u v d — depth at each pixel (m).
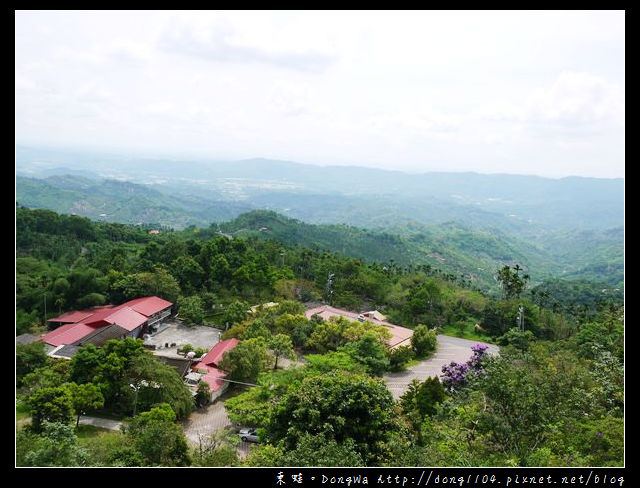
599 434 16.55
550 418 17.62
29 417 26.94
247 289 55.00
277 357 38.22
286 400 21.75
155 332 46.44
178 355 41.25
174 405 29.73
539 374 22.52
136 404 29.39
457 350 49.38
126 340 31.28
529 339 50.25
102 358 30.44
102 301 49.06
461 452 16.41
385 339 42.88
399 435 20.41
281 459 16.23
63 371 31.70
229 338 42.91
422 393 27.95
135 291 50.34
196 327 48.72
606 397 20.66
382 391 21.75
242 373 35.69
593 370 26.50
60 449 18.02
